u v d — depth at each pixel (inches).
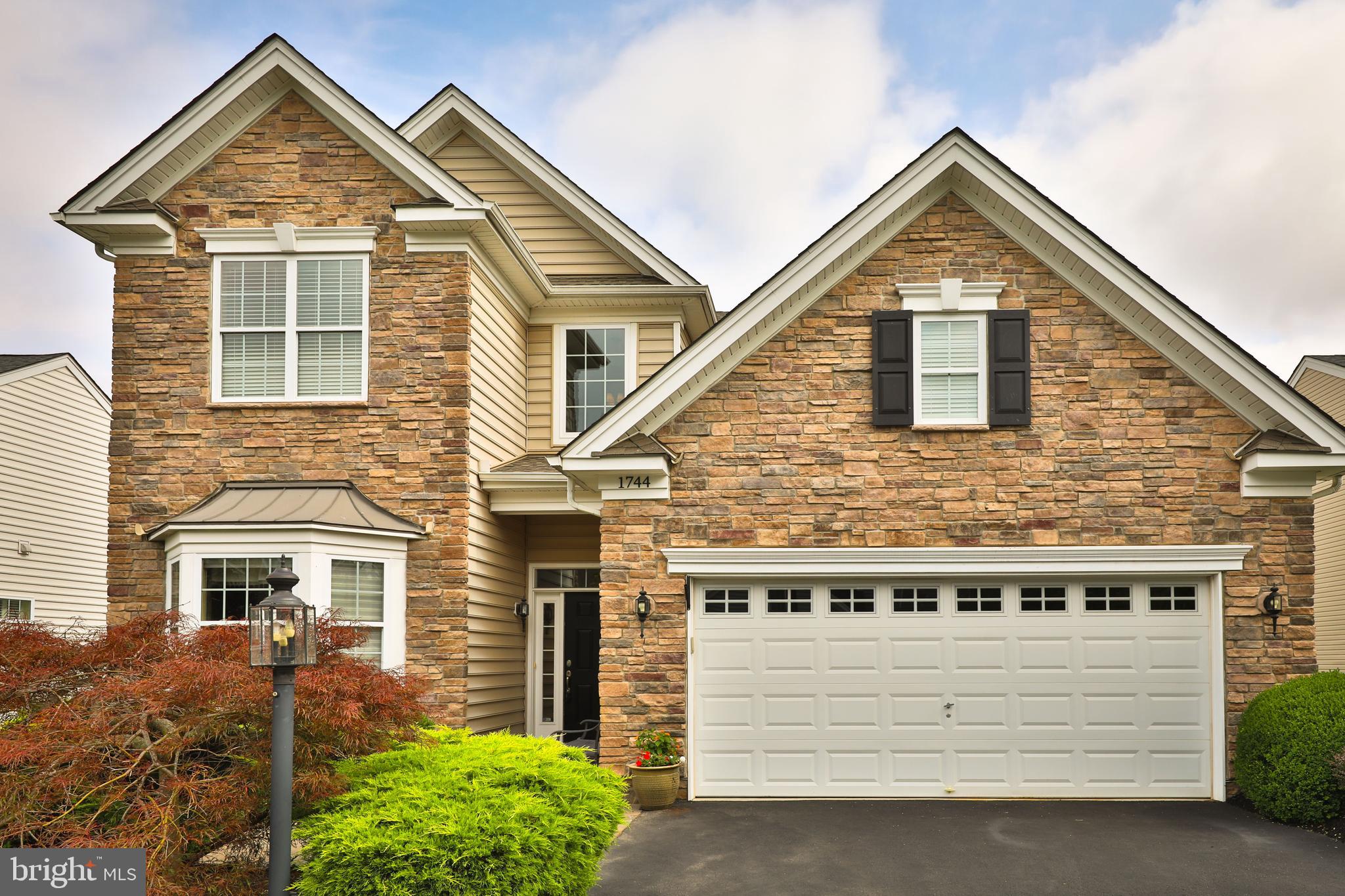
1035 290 462.3
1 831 222.2
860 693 453.4
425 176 488.7
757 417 465.7
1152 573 446.6
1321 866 335.6
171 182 502.9
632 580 460.4
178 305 497.7
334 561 451.5
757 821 405.4
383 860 226.1
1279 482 445.1
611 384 611.2
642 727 451.8
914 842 371.2
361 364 493.7
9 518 690.8
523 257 533.0
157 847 219.9
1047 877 326.6
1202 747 442.6
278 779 240.7
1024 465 455.2
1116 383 455.5
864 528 457.1
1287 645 439.5
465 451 484.7
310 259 498.6
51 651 276.5
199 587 441.7
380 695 271.9
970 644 453.1
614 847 366.0
